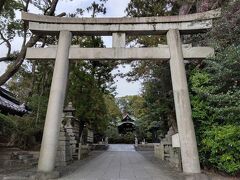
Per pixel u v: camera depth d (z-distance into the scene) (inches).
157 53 355.6
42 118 682.2
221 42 335.6
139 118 1428.4
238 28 322.7
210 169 352.5
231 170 304.2
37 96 730.2
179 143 323.0
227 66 313.1
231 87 327.6
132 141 1596.9
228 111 308.7
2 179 301.6
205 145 337.1
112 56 354.0
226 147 312.5
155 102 520.7
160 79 485.7
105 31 365.7
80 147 614.9
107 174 357.1
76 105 808.9
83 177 325.1
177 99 333.4
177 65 346.0
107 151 1010.7
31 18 358.3
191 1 448.1
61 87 340.8
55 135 324.5
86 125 987.9
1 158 461.4
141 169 414.3
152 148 1110.4
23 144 657.0
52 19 362.6
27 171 364.5
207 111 342.6
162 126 679.7
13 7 493.0
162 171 386.9
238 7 324.8
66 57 352.2
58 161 471.2
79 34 375.2
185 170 305.7
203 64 385.7
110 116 1626.5
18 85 1069.1
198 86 346.3
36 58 355.6
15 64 429.7
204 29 362.0
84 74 824.3
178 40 357.7
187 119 322.7
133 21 363.6
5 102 637.9
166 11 542.6
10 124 545.6
